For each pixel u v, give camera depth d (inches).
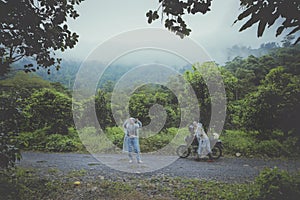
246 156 326.3
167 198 172.6
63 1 183.5
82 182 205.6
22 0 158.6
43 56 187.2
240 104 388.2
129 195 178.1
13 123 156.7
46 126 400.8
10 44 164.9
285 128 335.3
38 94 396.8
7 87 279.1
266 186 141.8
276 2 104.4
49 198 168.6
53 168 255.6
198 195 176.9
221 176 232.7
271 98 339.0
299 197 132.6
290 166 271.3
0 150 149.6
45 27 175.8
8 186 157.6
